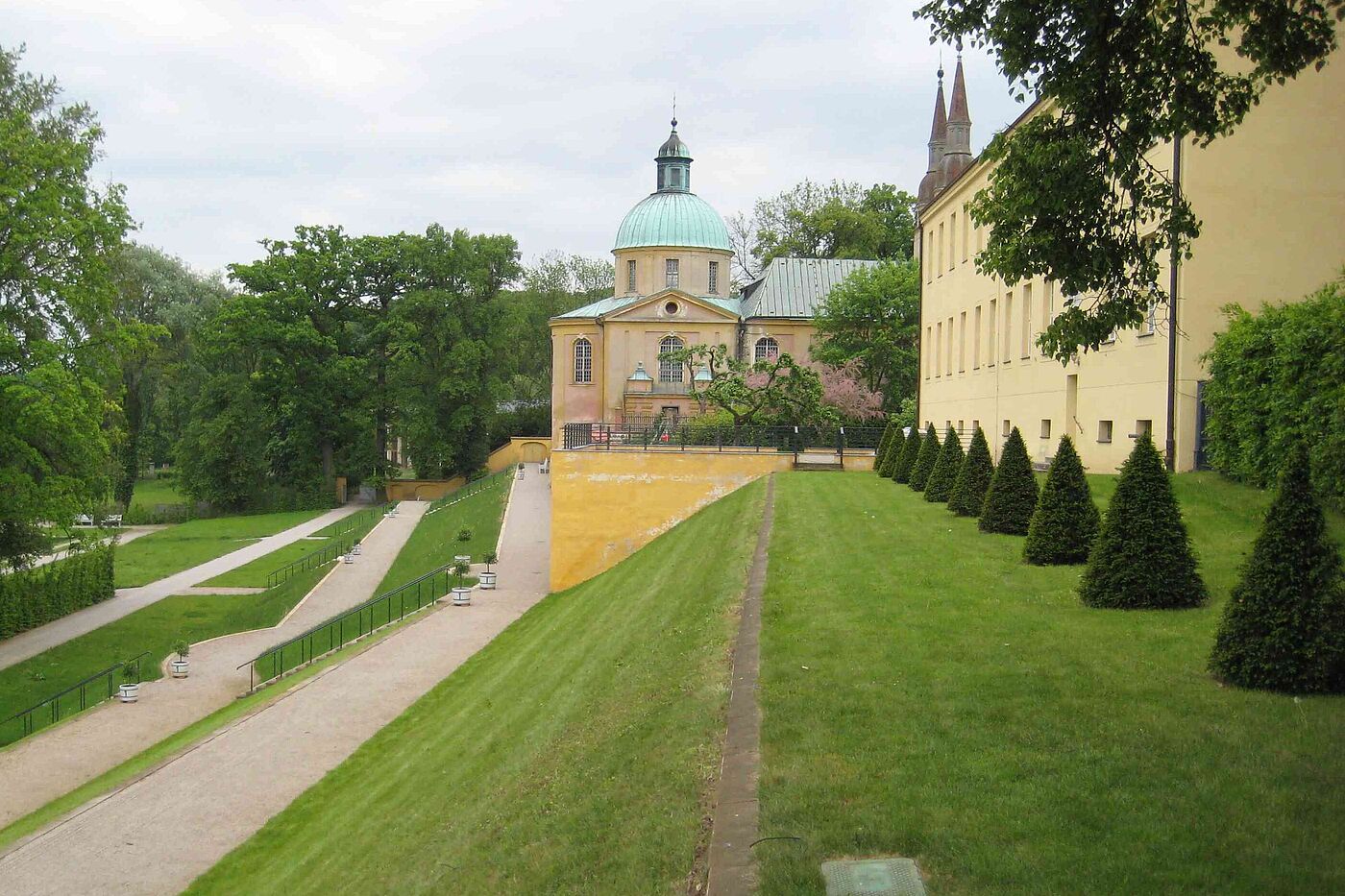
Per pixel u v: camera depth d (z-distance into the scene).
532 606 35.59
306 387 81.69
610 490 37.78
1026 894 6.90
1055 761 8.82
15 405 32.44
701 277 76.06
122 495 80.75
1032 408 32.56
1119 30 11.56
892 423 38.97
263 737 22.78
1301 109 22.42
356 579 48.44
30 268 35.47
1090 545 17.27
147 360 79.56
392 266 82.50
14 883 16.73
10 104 43.12
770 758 9.48
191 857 17.23
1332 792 7.89
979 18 11.88
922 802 8.27
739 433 41.59
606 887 8.56
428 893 10.98
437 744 19.09
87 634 41.16
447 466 83.38
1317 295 19.92
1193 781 8.23
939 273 44.69
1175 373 22.78
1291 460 10.51
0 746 27.59
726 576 19.97
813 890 7.17
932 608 14.58
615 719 13.35
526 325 106.25
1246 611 10.41
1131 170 12.10
